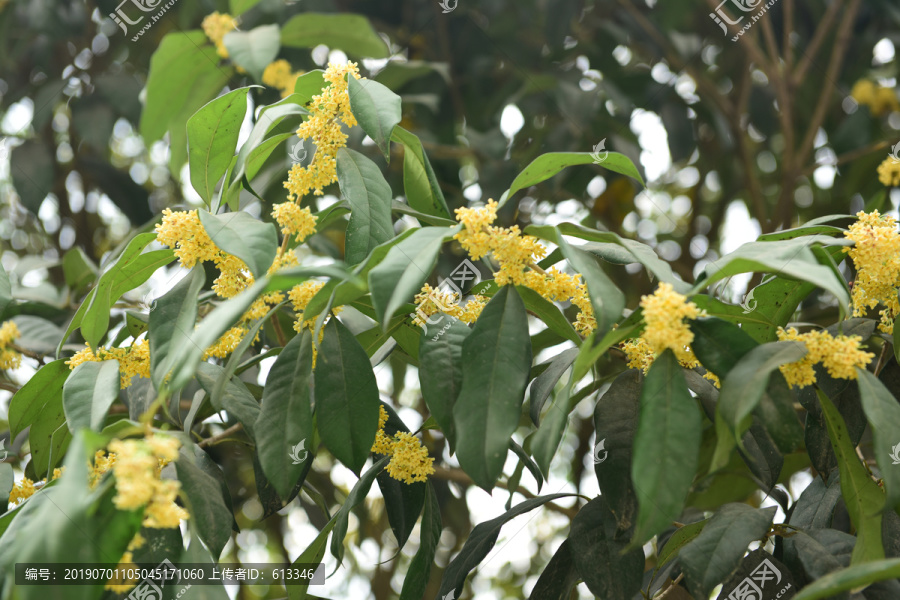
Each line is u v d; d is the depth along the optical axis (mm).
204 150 1215
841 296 822
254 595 2668
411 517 1299
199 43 1961
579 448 2568
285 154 2139
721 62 2906
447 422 1071
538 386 1254
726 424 917
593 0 2816
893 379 1229
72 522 806
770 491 1201
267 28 1988
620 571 1092
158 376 1026
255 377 1693
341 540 1145
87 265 2078
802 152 2389
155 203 2906
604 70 2766
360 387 1085
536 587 1229
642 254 1003
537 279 1088
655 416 913
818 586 831
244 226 1051
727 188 2934
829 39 2730
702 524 1174
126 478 820
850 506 1049
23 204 2254
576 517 1161
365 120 1098
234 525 1198
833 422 1056
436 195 1324
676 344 924
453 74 2695
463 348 1028
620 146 2502
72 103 2447
